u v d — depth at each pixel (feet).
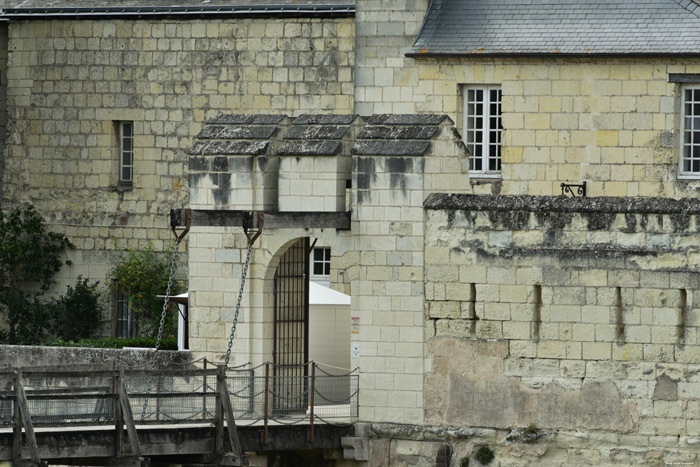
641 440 188.24
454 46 246.47
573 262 190.49
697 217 185.37
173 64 262.47
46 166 269.23
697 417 185.98
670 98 238.48
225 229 203.31
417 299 196.54
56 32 268.00
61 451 170.09
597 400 189.88
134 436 172.24
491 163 247.91
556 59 241.76
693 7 241.96
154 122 263.70
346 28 253.03
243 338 201.98
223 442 184.75
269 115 206.39
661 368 187.42
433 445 195.31
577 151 242.17
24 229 268.00
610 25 243.40
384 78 250.98
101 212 266.57
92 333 266.57
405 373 196.85
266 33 257.55
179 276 261.85
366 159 197.77
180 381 201.36
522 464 192.54
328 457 197.47
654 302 187.52
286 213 194.90
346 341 226.58
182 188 262.67
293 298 206.80
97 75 266.36
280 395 201.77
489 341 193.88
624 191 240.73
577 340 190.60
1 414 172.65
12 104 270.46
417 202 196.24
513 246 192.95
